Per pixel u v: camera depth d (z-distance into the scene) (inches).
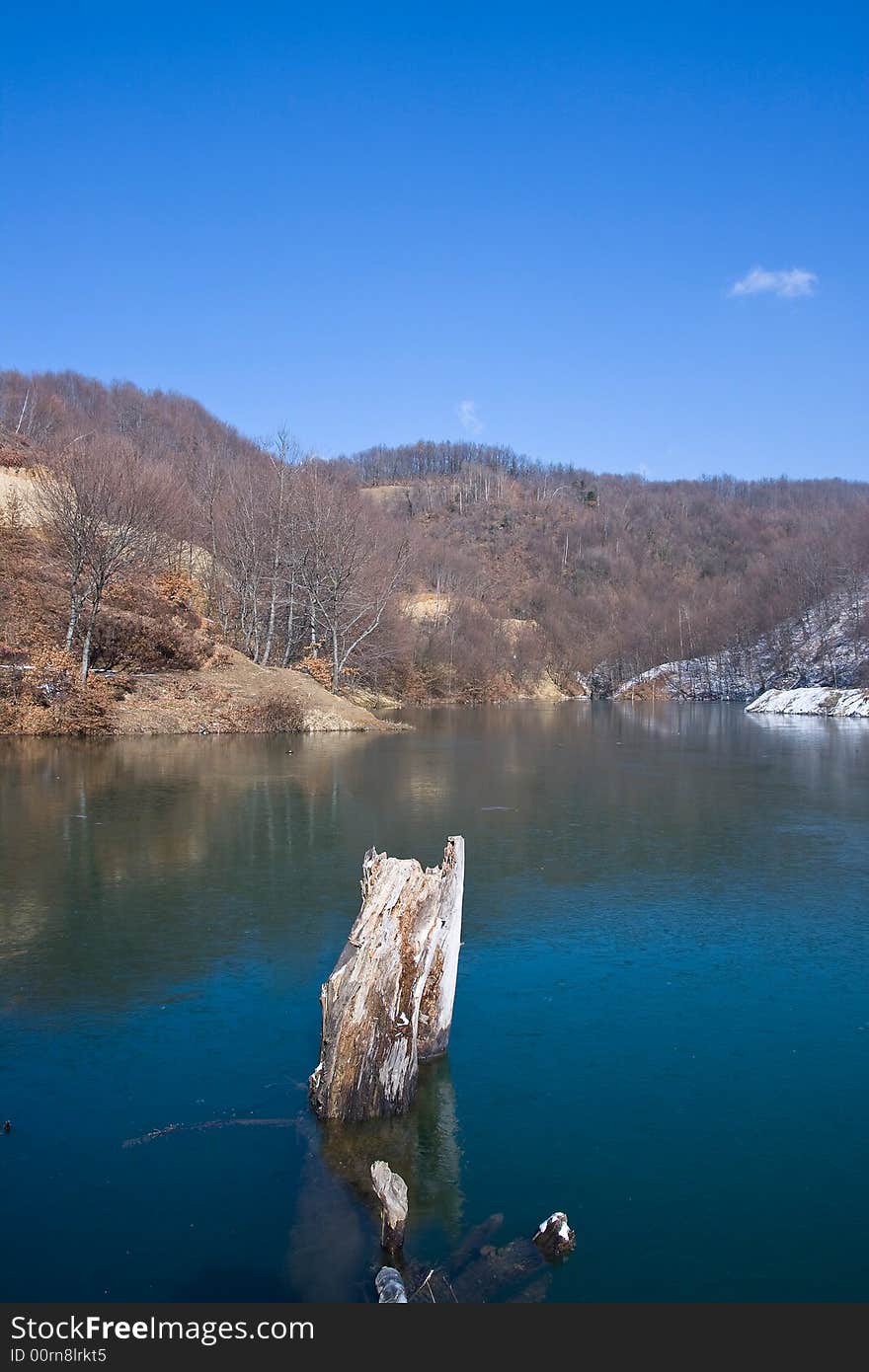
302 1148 274.4
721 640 3624.5
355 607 2062.0
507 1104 304.3
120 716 1369.3
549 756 1302.9
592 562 4913.9
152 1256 227.8
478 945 464.1
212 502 2381.9
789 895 556.4
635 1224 243.1
